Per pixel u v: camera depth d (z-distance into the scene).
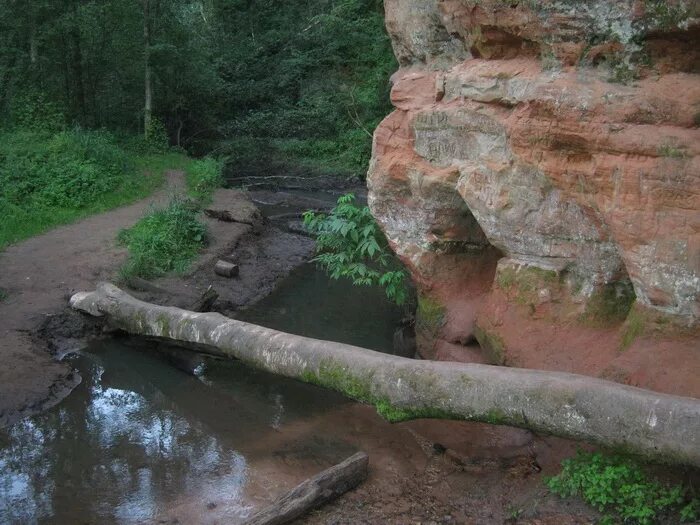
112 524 5.54
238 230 14.29
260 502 5.82
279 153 26.08
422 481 5.97
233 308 10.74
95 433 7.07
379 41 27.62
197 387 8.17
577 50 5.59
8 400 7.31
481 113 6.56
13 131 17.59
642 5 5.11
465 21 6.72
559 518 5.09
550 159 5.87
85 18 19.88
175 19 23.70
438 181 7.14
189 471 6.34
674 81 5.15
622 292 5.98
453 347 7.51
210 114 26.91
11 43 19.19
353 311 10.64
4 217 12.61
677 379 5.04
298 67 30.86
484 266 7.62
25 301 9.53
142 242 12.03
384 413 5.96
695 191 4.95
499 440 6.35
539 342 6.25
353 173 23.33
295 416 7.38
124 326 8.86
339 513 5.54
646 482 4.95
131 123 23.73
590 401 4.83
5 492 6.01
